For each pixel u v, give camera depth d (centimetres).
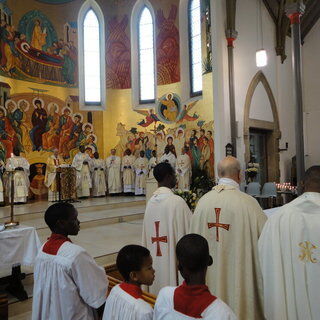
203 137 1178
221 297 253
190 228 281
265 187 1094
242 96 1147
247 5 1198
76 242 694
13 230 443
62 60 1381
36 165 1271
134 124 1466
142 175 1398
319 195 213
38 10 1309
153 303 237
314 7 1380
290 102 1435
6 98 1190
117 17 1509
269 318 218
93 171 1371
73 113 1398
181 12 1334
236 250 250
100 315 295
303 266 205
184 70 1325
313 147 1488
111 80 1497
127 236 748
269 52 1311
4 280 469
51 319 233
